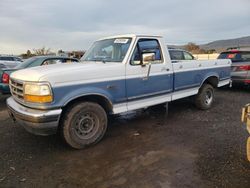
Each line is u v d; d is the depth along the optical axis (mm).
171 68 5465
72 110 3990
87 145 4234
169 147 4199
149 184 3078
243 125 5324
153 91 5141
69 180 3225
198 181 3119
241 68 9188
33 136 4824
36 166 3623
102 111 4352
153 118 5984
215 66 6836
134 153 3990
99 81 4215
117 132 5016
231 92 9656
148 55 4828
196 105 6668
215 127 5219
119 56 4820
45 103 3668
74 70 3977
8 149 4230
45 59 8164
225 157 3770
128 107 4773
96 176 3303
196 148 4133
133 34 4895
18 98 4125
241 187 2975
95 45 5594
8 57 19094
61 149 4211
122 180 3188
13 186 3107
